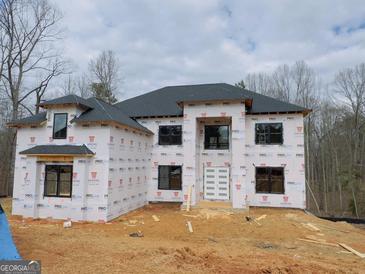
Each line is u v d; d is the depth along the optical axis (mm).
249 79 41625
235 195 17453
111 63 39688
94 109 16719
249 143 19172
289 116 18797
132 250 8766
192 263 7668
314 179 36031
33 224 13977
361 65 35938
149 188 20422
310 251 9969
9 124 16500
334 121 36562
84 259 7652
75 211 14750
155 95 23844
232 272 7039
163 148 20609
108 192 14844
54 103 15633
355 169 32125
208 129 20547
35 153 15133
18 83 27781
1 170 28703
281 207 18312
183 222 14461
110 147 15188
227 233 12555
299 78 39188
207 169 20156
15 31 27219
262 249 9992
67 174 15367
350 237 12258
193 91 23250
